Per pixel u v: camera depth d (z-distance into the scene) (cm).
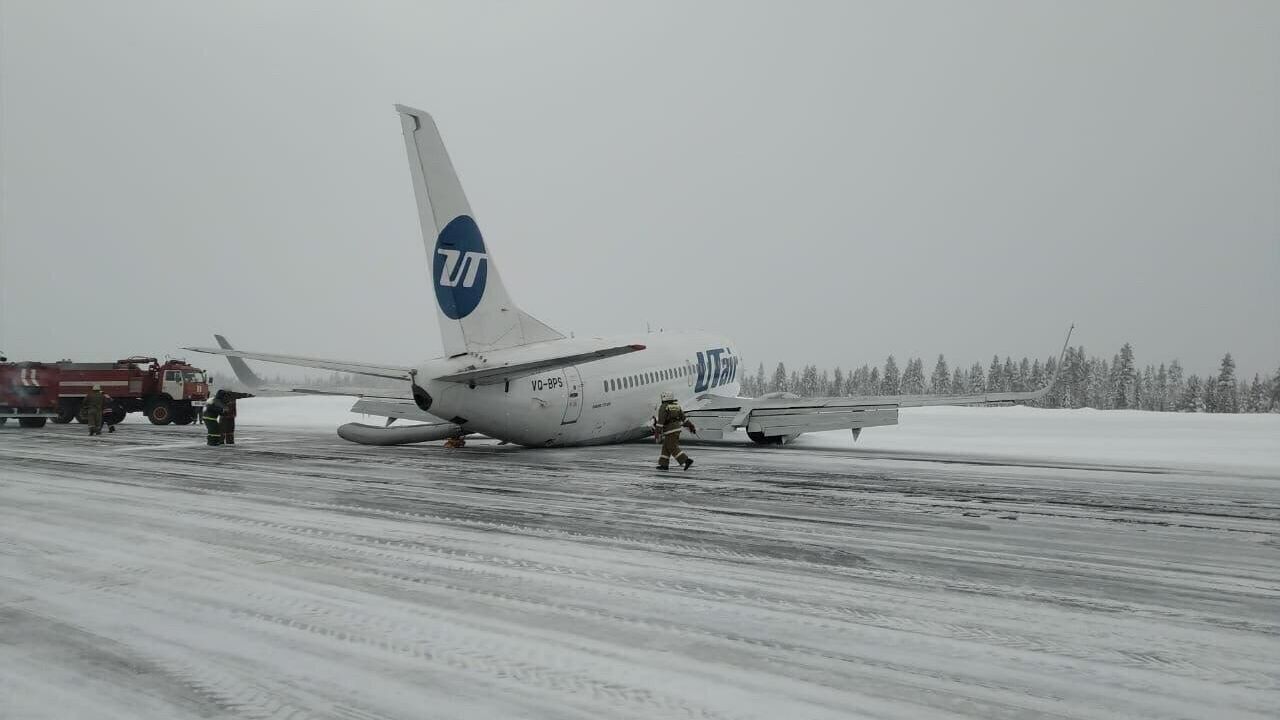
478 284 1981
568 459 2052
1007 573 818
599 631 618
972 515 1187
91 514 1149
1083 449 2762
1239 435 3688
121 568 821
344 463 1908
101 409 3025
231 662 552
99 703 484
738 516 1155
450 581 769
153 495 1343
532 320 2180
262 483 1509
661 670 537
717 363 3081
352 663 549
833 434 3581
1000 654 572
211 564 838
